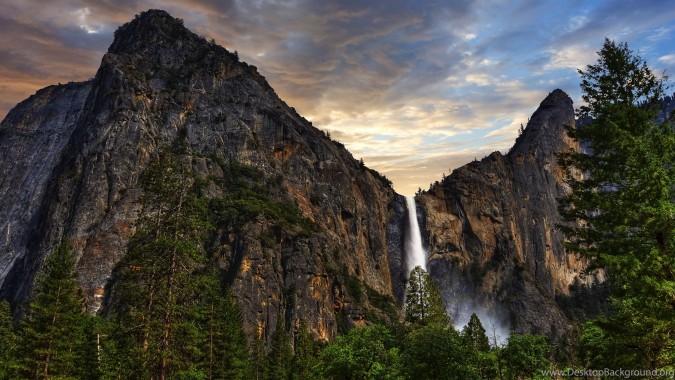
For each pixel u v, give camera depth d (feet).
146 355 120.06
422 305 261.03
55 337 159.63
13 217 526.98
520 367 163.84
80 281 347.77
